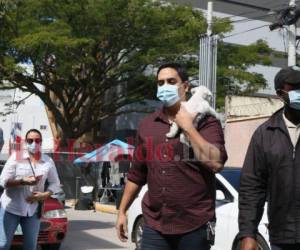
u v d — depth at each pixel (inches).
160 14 975.6
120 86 1230.3
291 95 154.3
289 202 153.7
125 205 174.4
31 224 268.5
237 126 819.4
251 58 1076.5
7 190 263.6
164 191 155.9
